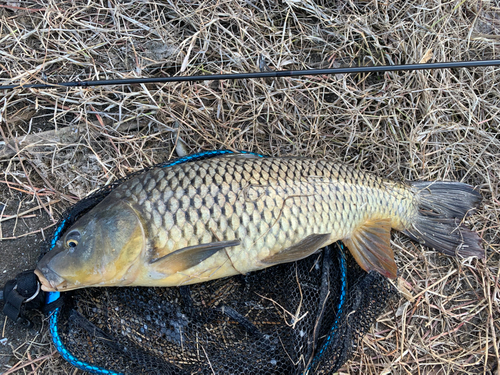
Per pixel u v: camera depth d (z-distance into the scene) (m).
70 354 0.69
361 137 0.91
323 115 0.90
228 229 0.69
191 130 0.87
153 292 0.76
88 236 0.66
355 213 0.78
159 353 0.73
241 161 0.72
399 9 0.93
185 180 0.69
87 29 0.84
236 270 0.72
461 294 0.91
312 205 0.74
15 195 0.81
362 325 0.79
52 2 0.83
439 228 0.88
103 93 0.84
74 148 0.83
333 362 0.74
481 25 0.96
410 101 0.93
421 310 0.90
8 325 0.76
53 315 0.70
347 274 0.84
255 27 0.90
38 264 0.66
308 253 0.72
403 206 0.84
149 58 0.86
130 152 0.86
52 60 0.82
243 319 0.75
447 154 0.93
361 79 0.93
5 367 0.76
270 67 0.90
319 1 0.92
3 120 0.80
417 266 0.90
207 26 0.87
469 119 0.93
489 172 0.93
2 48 0.81
